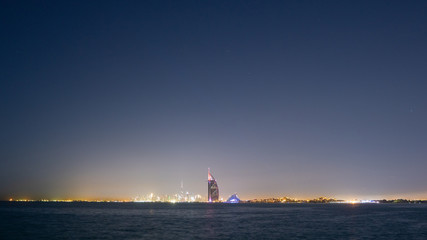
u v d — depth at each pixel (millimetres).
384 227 115125
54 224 118188
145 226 114312
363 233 97125
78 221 133125
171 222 132625
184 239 83125
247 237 87812
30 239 80750
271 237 88062
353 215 191125
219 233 95500
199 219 151625
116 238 83750
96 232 95312
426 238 87375
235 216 177500
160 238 84500
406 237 89062
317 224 126125
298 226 117562
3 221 129500
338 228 111062
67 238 83062
